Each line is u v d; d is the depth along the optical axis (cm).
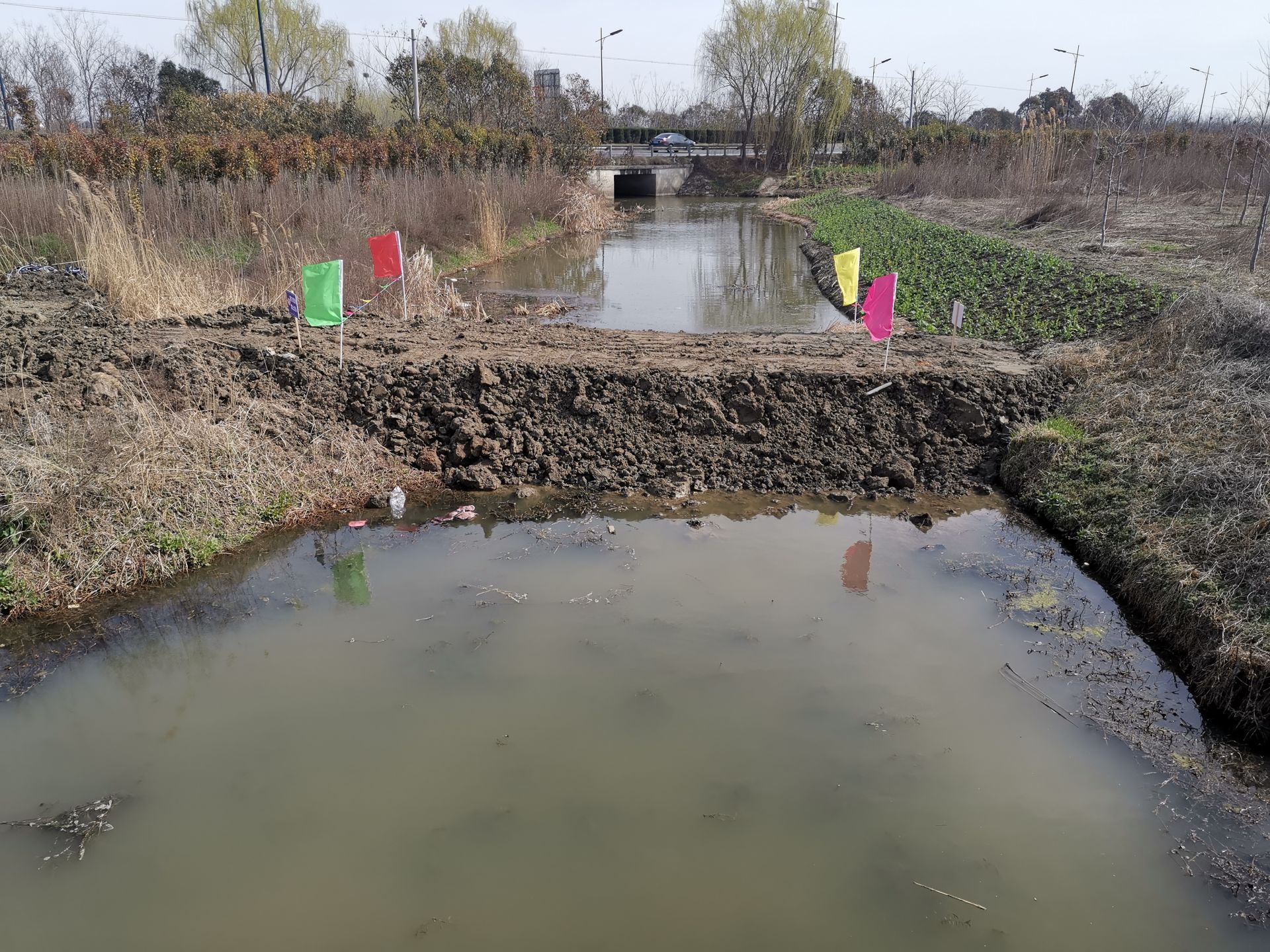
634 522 746
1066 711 509
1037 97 4734
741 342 1075
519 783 447
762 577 652
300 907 378
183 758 468
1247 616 535
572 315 1491
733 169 4622
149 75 4003
